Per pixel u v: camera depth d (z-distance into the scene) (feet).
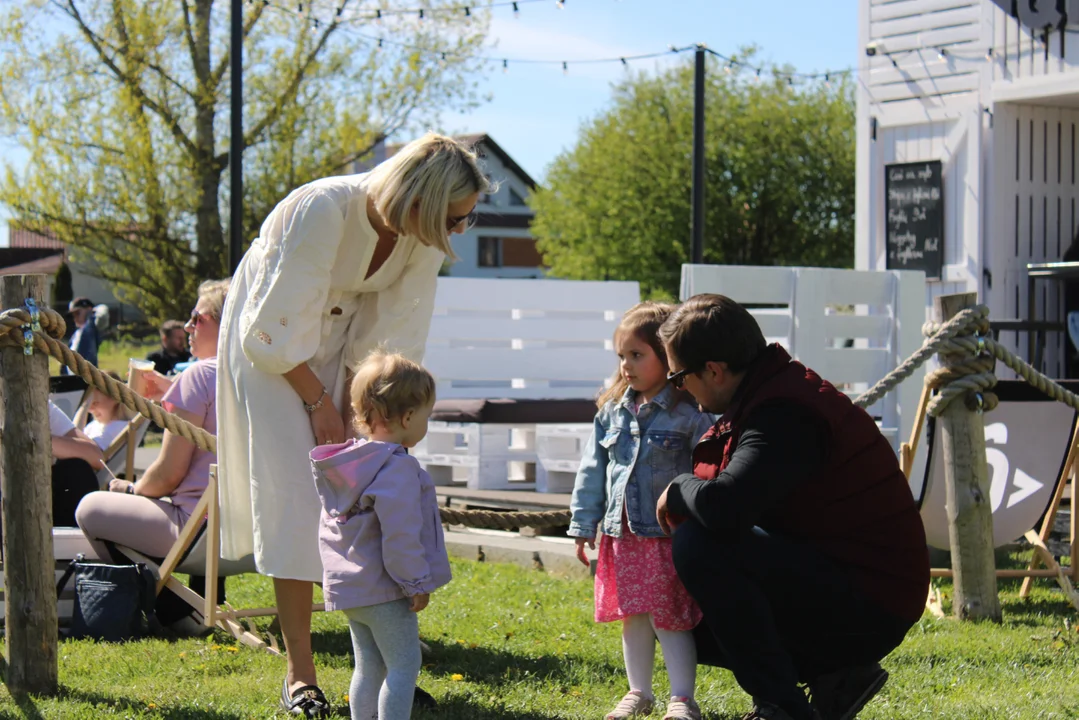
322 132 72.69
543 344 28.55
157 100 70.44
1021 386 18.13
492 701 12.54
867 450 10.38
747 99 129.18
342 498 10.79
